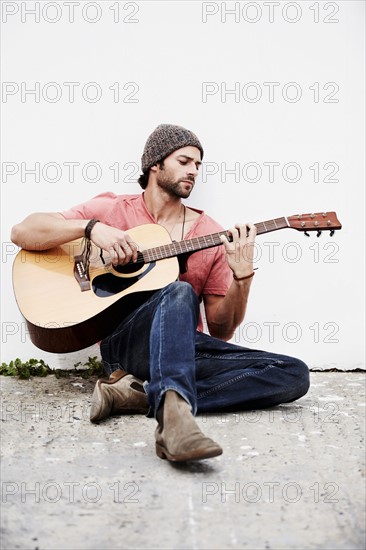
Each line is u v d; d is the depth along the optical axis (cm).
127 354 263
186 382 212
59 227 277
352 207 338
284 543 157
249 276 272
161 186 300
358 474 198
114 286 273
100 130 334
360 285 341
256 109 335
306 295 341
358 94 336
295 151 336
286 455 213
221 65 333
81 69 333
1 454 211
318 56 334
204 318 334
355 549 155
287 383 260
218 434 234
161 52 333
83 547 154
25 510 172
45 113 334
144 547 155
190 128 334
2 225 335
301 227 276
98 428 240
